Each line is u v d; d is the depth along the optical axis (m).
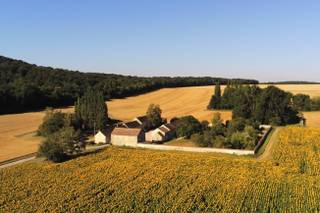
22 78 193.00
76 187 55.44
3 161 73.38
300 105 144.62
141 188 54.12
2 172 64.38
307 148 78.38
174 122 105.38
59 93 170.38
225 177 58.69
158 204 47.59
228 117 130.00
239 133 83.88
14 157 77.00
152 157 73.12
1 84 166.50
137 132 88.88
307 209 45.22
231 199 48.62
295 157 71.50
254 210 45.06
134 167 65.56
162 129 94.00
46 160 73.81
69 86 182.50
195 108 156.00
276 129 105.25
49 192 53.50
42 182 58.25
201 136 86.12
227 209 45.38
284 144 82.38
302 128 102.50
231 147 79.94
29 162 72.25
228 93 149.88
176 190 52.84
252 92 139.50
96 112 106.12
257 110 113.88
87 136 101.88
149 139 93.12
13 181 59.09
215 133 89.00
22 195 52.44
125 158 72.69
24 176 61.81
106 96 188.88
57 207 47.62
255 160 70.06
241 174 60.25
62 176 61.38
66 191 53.81
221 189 53.06
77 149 77.19
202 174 60.56
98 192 53.28
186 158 71.75
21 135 104.25
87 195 51.81
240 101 118.81
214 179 57.75
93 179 59.09
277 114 112.81
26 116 139.38
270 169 63.12
